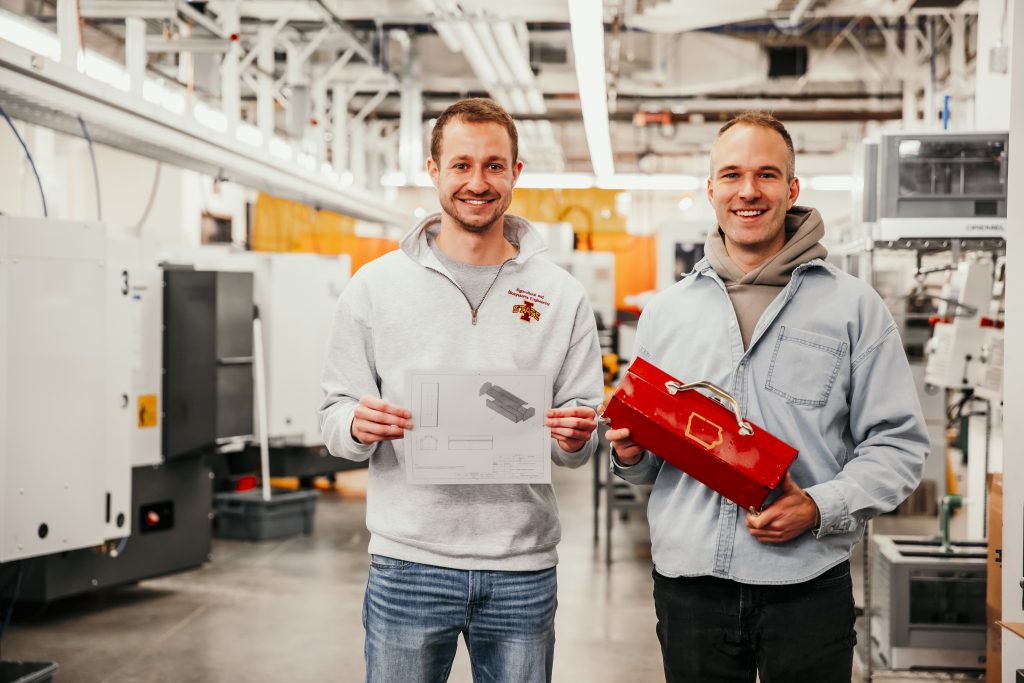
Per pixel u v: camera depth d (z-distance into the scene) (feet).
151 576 14.87
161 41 17.01
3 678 9.27
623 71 26.23
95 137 14.96
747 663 5.74
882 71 25.38
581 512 21.72
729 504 5.62
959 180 11.09
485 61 21.90
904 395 5.56
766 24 25.49
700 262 6.05
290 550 17.84
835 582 5.59
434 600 5.67
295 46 20.85
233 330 15.94
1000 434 15.87
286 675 11.43
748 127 5.69
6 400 10.14
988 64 12.57
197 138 16.56
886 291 19.20
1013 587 7.38
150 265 14.97
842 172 40.86
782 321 5.73
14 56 11.05
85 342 10.87
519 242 6.07
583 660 12.10
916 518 19.45
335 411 5.72
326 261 19.31
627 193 42.01
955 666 11.21
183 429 14.97
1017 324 7.34
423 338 5.75
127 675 11.39
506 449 5.54
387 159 33.94
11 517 10.25
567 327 5.90
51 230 10.51
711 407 5.46
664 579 5.92
